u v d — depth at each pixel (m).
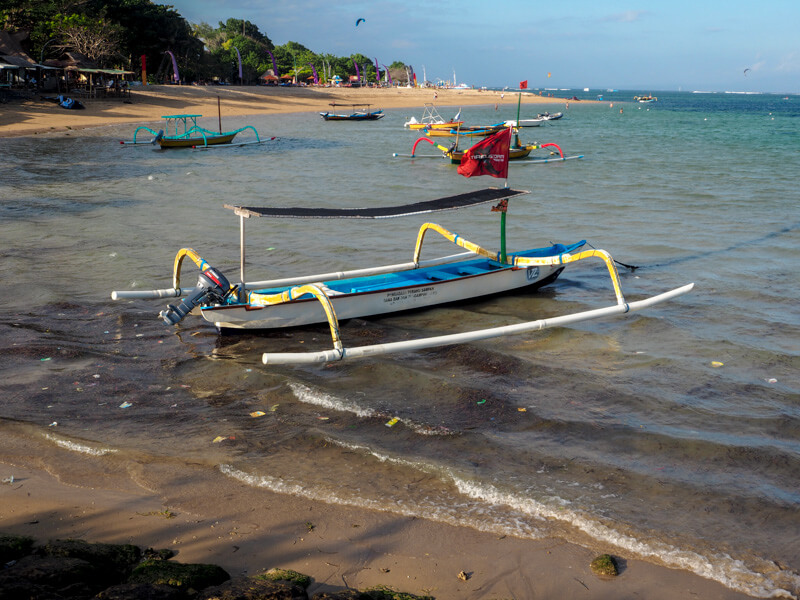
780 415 7.49
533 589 4.64
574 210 21.12
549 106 145.88
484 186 27.08
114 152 37.44
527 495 5.82
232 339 9.92
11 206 20.23
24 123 49.34
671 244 16.28
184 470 6.21
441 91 176.12
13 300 11.34
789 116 107.88
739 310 11.31
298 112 87.25
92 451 6.51
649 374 8.70
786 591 4.64
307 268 13.86
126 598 3.82
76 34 70.00
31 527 5.16
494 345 9.74
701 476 6.21
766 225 18.52
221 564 4.79
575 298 12.23
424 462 6.32
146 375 8.55
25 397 7.71
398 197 24.45
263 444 6.75
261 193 24.75
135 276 12.98
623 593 4.61
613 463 6.44
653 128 72.56
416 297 11.21
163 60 96.44
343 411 7.59
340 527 5.34
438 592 4.59
